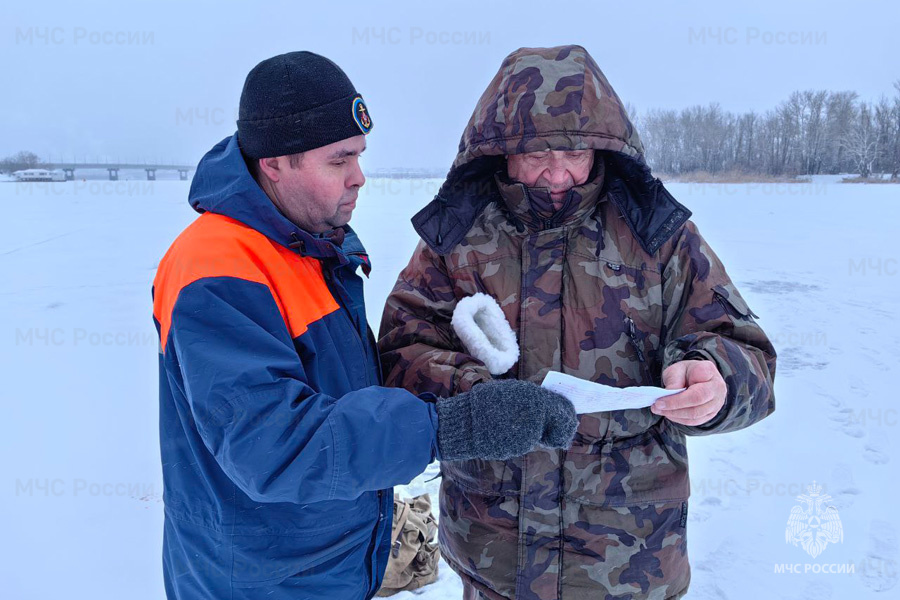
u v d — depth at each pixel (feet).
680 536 5.65
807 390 16.40
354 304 5.23
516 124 5.22
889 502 11.33
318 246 4.73
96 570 9.23
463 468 5.82
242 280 4.10
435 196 5.90
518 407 4.03
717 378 4.61
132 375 17.37
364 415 3.88
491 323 5.47
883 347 19.69
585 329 5.47
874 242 38.91
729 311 5.35
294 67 4.50
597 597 5.48
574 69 5.28
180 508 4.59
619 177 5.74
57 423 14.32
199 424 3.84
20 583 8.89
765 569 9.57
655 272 5.47
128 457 12.79
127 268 31.73
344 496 3.94
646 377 5.48
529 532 5.50
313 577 4.70
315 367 4.55
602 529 5.42
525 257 5.61
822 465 12.68
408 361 5.74
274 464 3.75
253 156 4.65
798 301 25.21
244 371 3.76
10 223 49.44
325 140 4.52
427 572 9.16
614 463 5.41
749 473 12.46
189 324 3.95
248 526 4.39
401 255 29.81
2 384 16.57
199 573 4.56
